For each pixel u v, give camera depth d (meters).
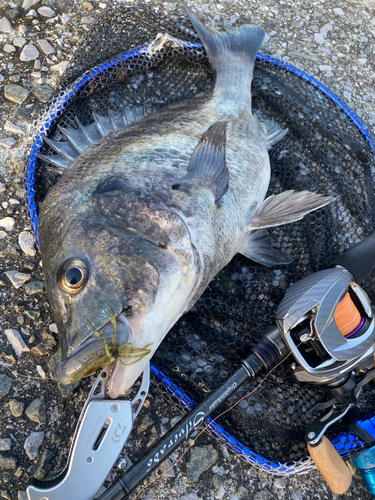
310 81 0.54
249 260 0.48
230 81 0.49
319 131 0.53
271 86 0.54
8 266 0.44
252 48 0.52
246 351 0.38
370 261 0.41
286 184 0.52
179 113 0.44
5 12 0.55
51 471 0.38
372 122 0.64
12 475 0.37
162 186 0.36
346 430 0.42
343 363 0.37
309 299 0.37
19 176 0.48
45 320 0.42
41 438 0.39
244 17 0.65
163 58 0.52
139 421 0.41
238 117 0.47
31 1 0.56
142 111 0.50
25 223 0.46
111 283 0.30
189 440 0.39
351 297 0.40
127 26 0.52
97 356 0.28
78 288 0.30
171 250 0.32
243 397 0.42
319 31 0.68
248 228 0.44
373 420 0.42
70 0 0.58
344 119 0.53
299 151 0.53
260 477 0.42
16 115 0.51
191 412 0.34
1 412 0.39
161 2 0.62
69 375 0.28
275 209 0.44
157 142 0.39
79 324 0.29
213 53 0.51
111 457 0.30
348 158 0.53
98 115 0.47
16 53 0.54
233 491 0.41
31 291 0.43
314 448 0.38
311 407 0.43
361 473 0.42
